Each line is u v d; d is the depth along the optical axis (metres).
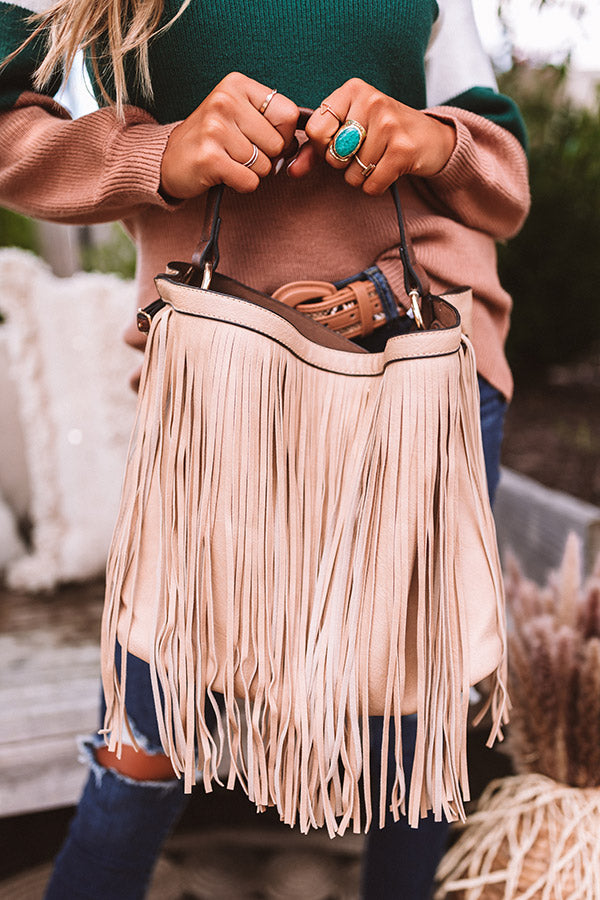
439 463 0.62
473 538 0.67
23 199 0.69
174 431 0.61
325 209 0.68
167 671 0.63
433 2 0.72
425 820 0.81
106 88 0.69
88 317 1.54
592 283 2.26
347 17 0.64
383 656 0.62
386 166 0.60
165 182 0.61
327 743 0.61
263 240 0.68
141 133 0.63
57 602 1.48
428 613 0.63
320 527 0.64
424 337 0.60
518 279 2.30
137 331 0.75
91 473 1.52
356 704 0.61
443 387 0.61
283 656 0.62
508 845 0.93
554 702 0.92
